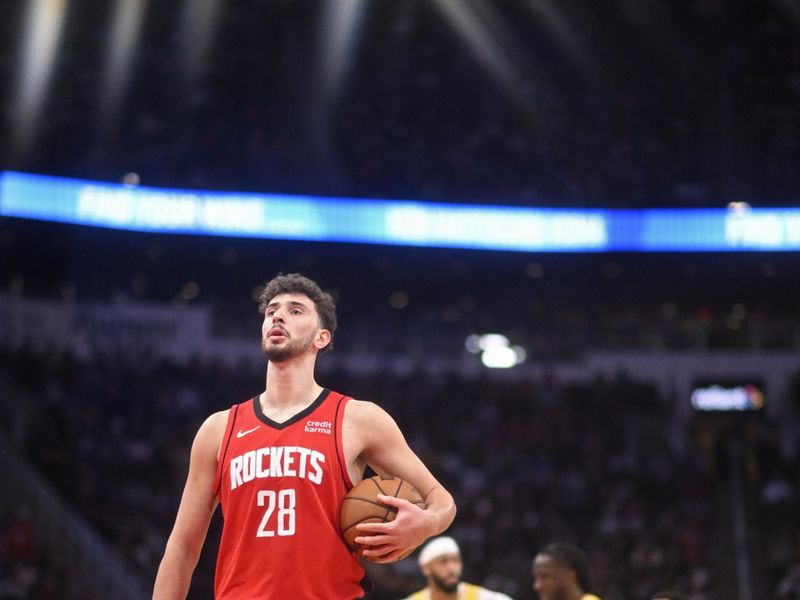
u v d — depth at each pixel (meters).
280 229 35.47
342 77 41.09
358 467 5.96
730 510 34.53
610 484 34.62
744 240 35.91
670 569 29.73
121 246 35.31
